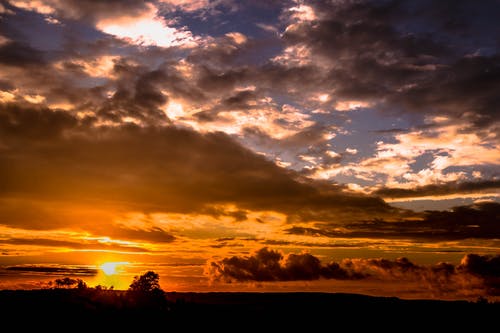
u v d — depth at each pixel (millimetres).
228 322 108062
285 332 104938
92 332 87562
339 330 111438
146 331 92250
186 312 110000
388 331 109250
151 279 111500
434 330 113625
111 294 112500
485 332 108250
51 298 107812
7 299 105312
